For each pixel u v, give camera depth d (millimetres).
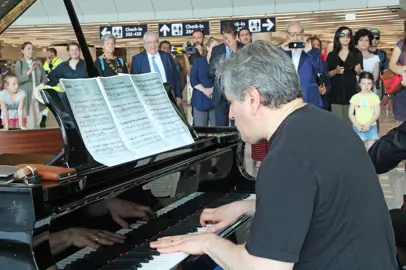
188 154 2254
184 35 12469
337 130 1420
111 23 12656
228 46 6113
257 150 6598
